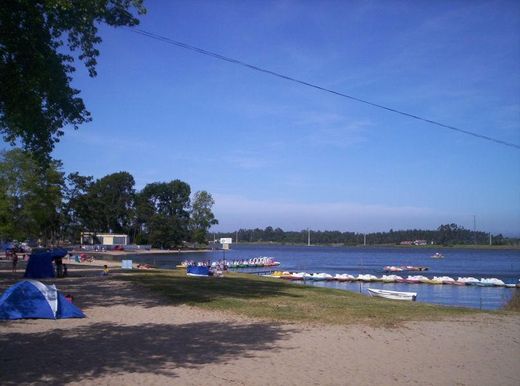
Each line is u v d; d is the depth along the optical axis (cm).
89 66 1708
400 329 1394
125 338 1191
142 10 1689
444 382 877
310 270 6562
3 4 1303
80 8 1500
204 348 1101
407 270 6575
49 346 1090
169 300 1925
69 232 10925
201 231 13438
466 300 3167
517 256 13250
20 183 4291
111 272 3556
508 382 885
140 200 13175
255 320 1491
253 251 16612
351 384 854
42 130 1722
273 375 899
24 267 3809
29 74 1423
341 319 1541
